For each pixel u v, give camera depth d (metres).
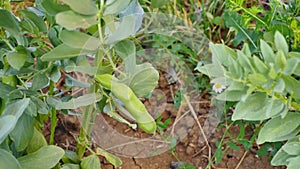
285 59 0.48
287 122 0.60
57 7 0.51
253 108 0.56
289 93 0.57
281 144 0.90
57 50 0.52
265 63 0.50
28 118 0.61
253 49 0.91
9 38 0.63
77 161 0.74
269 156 0.92
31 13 0.60
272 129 0.60
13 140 0.60
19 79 0.67
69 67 0.58
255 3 1.13
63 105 0.62
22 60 0.57
